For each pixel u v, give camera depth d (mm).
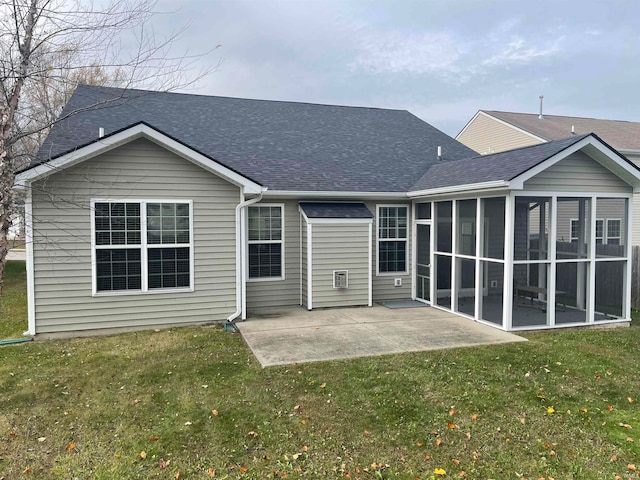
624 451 4098
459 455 4012
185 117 12680
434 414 4785
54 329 7941
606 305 9406
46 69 5504
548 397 5277
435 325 8789
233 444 4160
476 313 9172
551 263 8719
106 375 5941
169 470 3754
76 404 5035
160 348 7188
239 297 9117
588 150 8594
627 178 8984
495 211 8852
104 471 3736
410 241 11633
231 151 11391
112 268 8234
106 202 8117
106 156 8070
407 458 3955
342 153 12695
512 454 4035
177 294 8680
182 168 8562
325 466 3824
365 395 5250
